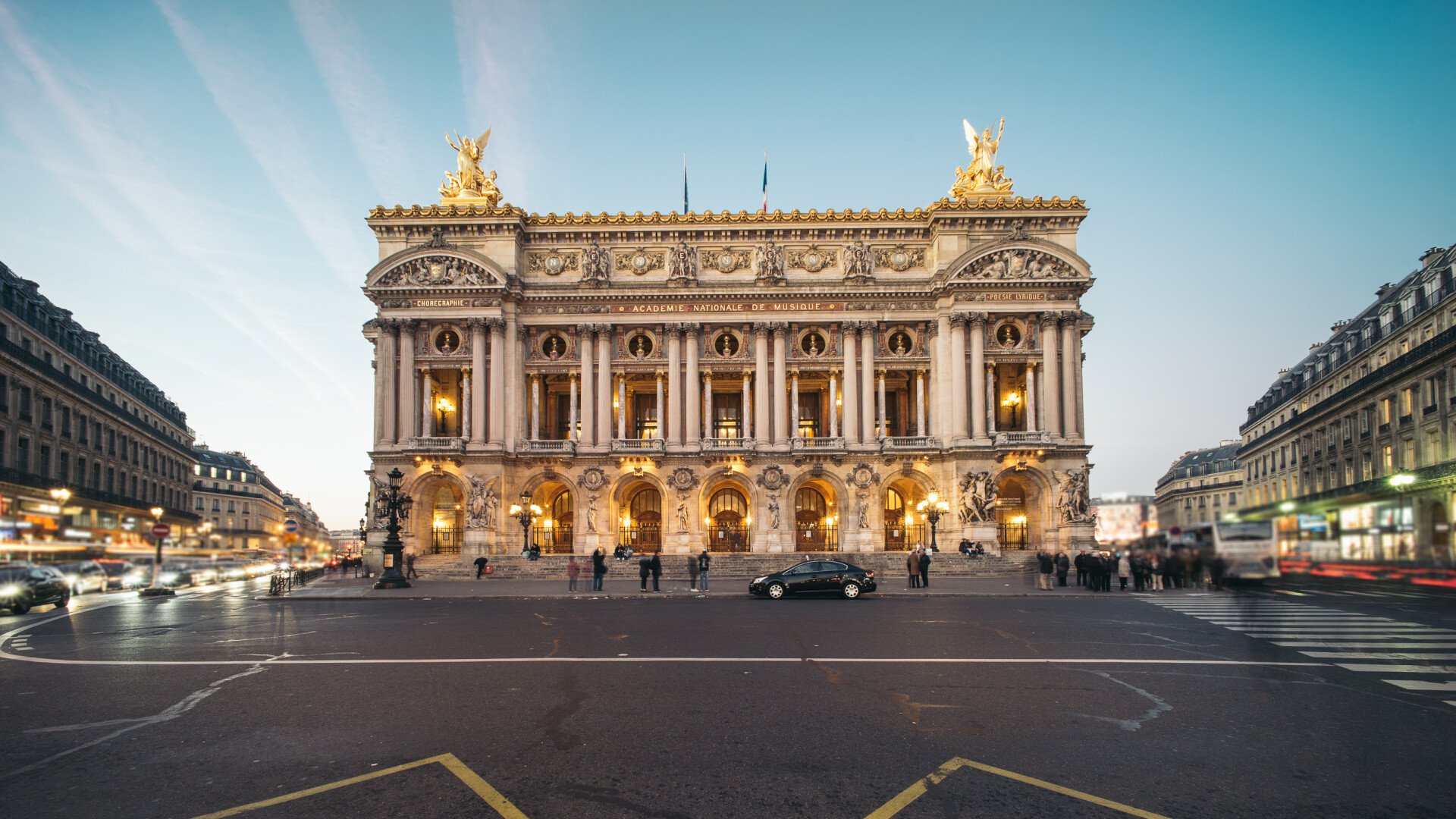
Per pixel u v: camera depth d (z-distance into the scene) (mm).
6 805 9836
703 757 11492
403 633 24766
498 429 62094
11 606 31234
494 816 9375
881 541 62625
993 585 46281
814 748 11898
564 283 64812
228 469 145500
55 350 72312
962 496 61094
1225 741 12289
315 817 9359
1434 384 57375
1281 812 9484
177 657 20266
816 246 65312
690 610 31734
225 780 10672
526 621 28047
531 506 63344
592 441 63844
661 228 64688
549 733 12758
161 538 42812
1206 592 39812
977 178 66500
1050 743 12148
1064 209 63656
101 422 80688
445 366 63125
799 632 24328
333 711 14195
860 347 65125
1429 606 31531
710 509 68250
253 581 61500
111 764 11375
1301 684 16344
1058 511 61438
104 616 30938
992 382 62875
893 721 13414
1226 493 98000
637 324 64562
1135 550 53094
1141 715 13812
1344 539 44875
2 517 62094
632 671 17781
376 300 62781
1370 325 68438
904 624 26391
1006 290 62781
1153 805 9680
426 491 63125
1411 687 16047
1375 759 11422
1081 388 62812
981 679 16781
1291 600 34438
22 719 13891
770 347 65250
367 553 60312
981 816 9336
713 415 71750
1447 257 56781
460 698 15133
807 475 63250
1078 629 25047
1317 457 74375
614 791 10156
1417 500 42938
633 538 67375
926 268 65312
